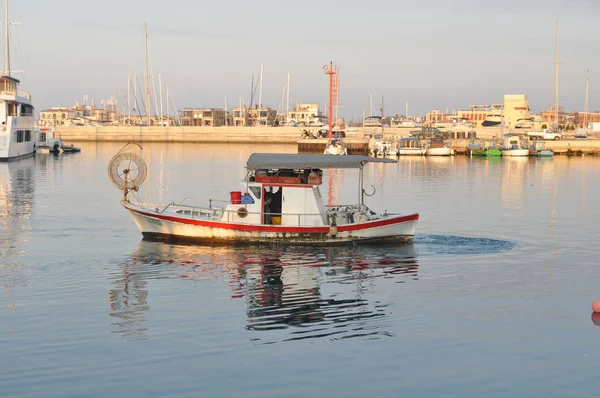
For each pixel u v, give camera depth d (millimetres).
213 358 19359
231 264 30531
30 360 19062
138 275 28516
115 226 40500
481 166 104812
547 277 28859
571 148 143875
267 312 23500
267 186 34500
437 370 18734
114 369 18547
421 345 20484
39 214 45719
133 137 179625
